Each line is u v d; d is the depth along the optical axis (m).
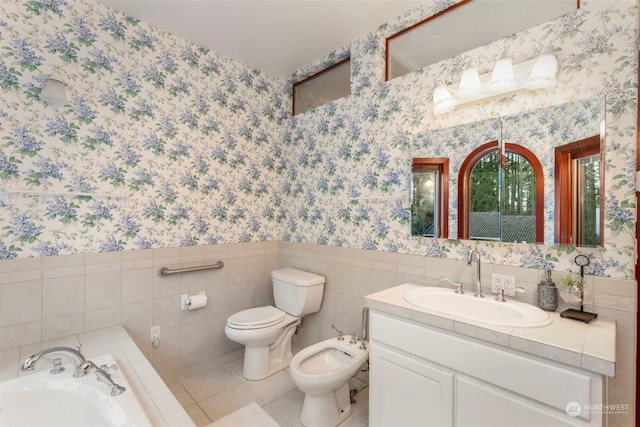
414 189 2.04
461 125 1.82
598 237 1.38
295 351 2.77
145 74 2.23
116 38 2.09
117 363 1.58
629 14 1.33
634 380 1.31
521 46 1.63
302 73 2.89
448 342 1.35
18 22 1.75
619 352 1.34
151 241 2.27
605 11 1.38
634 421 1.31
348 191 2.46
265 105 2.99
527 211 1.58
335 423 1.84
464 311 1.66
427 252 1.99
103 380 1.35
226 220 2.70
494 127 1.69
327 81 2.79
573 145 1.45
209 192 2.59
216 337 2.63
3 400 1.28
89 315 2.00
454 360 1.33
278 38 2.41
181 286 2.42
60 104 1.87
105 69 2.05
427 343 1.42
